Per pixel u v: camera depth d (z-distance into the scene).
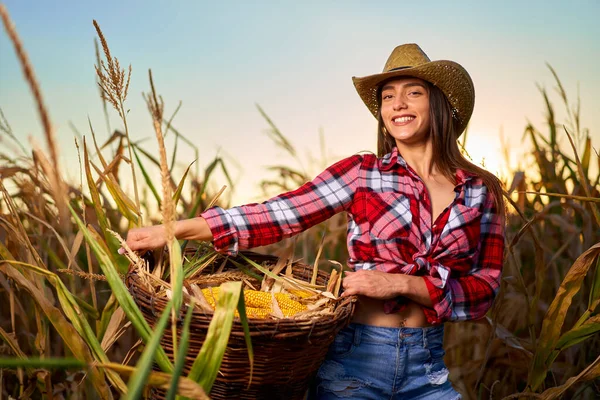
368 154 2.38
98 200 2.27
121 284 1.46
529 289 3.52
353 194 2.29
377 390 2.14
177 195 2.29
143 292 1.78
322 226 4.00
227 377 1.75
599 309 3.31
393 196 2.22
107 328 2.28
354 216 2.27
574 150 2.58
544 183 3.85
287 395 1.88
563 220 3.32
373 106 2.62
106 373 1.71
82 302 2.31
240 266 2.28
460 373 3.19
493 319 2.83
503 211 2.36
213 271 2.38
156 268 2.11
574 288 2.38
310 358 1.83
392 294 2.02
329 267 4.08
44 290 2.42
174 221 1.28
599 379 3.07
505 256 2.85
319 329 1.72
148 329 1.45
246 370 1.74
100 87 2.18
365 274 2.00
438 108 2.35
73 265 2.37
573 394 3.26
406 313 2.16
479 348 3.28
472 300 2.19
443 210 2.23
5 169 2.58
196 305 1.69
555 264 3.49
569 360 3.22
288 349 1.72
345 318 1.85
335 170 2.32
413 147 2.39
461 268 2.22
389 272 2.14
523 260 3.81
